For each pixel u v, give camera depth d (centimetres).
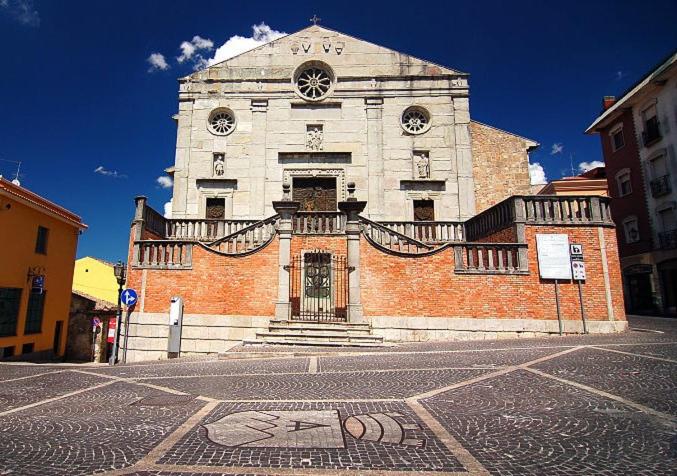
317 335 1323
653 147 2702
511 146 2402
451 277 1469
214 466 402
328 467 398
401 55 2478
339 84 2447
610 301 1464
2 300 1844
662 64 2562
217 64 2458
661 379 701
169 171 2347
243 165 2361
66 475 386
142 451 444
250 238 1570
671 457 409
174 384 820
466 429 502
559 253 1488
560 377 749
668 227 2611
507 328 1437
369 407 603
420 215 2347
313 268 1587
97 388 812
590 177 3538
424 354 1095
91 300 2559
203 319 1472
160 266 1516
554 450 433
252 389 743
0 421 575
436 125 2411
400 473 385
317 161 2369
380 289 1470
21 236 1958
